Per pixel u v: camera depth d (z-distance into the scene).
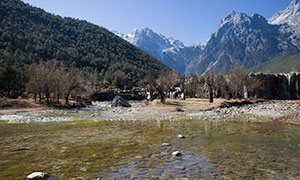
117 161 9.65
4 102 48.59
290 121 23.03
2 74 75.06
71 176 7.88
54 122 25.03
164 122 23.77
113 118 28.69
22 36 166.12
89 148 12.09
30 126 21.72
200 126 20.11
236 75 64.62
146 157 10.20
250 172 8.12
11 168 8.81
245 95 69.88
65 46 198.50
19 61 125.88
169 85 68.19
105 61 195.38
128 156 10.41
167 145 12.54
